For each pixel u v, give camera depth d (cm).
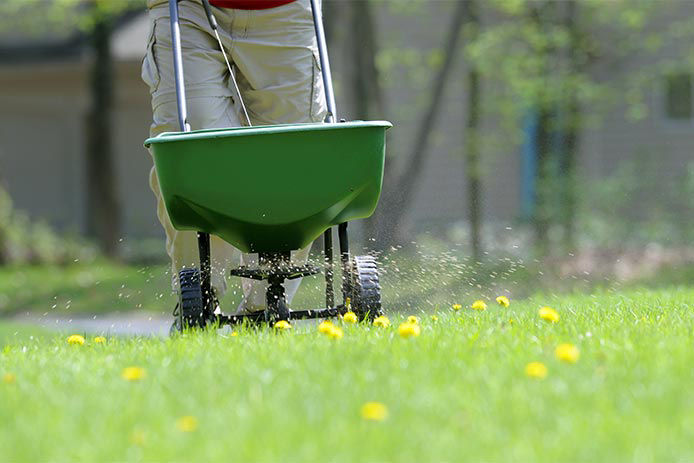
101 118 4606
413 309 1805
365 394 768
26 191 6369
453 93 4984
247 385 812
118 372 911
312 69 1327
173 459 624
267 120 1336
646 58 4897
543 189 4038
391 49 4516
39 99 5812
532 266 3416
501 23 4762
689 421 671
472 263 3450
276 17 1294
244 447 634
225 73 1320
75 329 2773
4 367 992
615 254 3612
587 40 4503
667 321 1180
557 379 795
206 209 1161
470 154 4456
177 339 1111
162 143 1130
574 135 4428
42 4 4944
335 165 1159
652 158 4612
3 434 695
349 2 4069
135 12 5644
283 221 1181
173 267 1369
